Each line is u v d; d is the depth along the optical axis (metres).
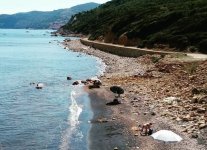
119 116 30.20
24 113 33.12
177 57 57.22
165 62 52.59
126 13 114.31
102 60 81.31
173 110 30.08
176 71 46.53
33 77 57.31
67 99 38.91
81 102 36.50
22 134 26.50
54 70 66.38
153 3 117.56
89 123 28.80
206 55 61.09
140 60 66.12
